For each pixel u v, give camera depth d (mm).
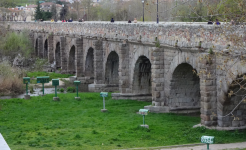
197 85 42438
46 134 32562
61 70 80875
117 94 51375
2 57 87562
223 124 33719
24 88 62625
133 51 49656
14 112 43031
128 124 36719
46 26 93625
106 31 56875
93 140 30531
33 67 85438
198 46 33938
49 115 41594
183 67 40031
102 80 61031
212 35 32344
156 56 42094
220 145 28844
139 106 46750
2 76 61688
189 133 33125
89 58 69000
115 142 30016
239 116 34125
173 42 38406
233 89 31953
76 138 31109
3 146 16391
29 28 106688
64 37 79750
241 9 25562
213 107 33938
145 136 31766
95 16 131375
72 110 44281
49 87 65000
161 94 42844
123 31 50719
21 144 29062
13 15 159875
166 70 41969
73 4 169500
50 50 89000
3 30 95562
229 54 29047
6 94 57656
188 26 35750
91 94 54062
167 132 33562
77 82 51062
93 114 41938
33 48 100625
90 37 64250
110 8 129125
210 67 33188
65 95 52875
